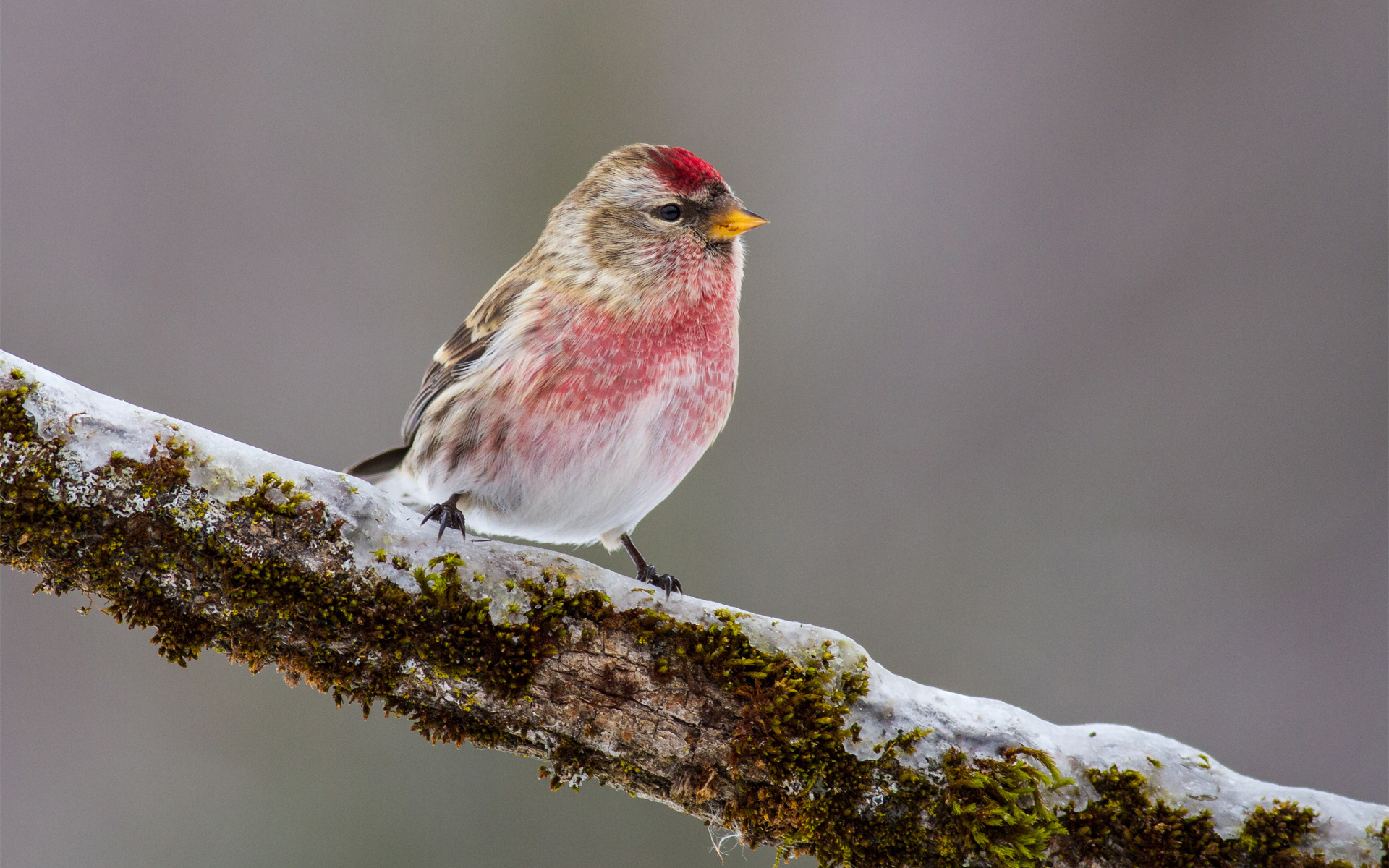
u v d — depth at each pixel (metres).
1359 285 11.79
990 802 4.51
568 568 4.84
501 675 4.67
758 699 4.66
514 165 13.05
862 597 11.09
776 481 11.66
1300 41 12.48
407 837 10.03
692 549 11.23
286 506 4.59
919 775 4.60
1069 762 4.66
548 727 4.74
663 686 4.70
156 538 4.48
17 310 11.61
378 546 4.70
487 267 12.77
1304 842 4.59
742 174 13.05
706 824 4.96
